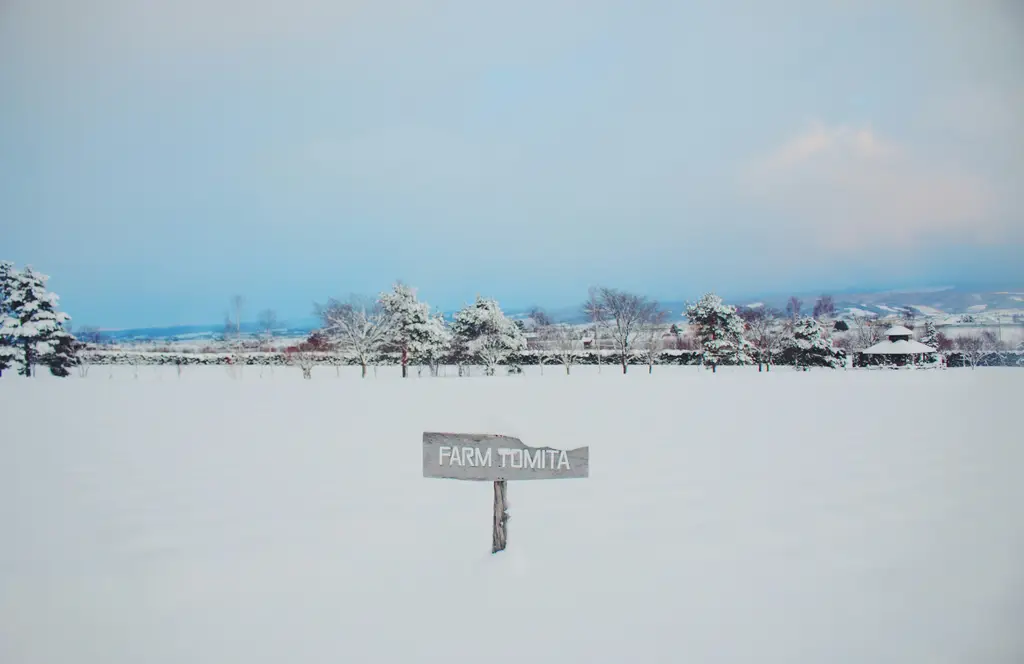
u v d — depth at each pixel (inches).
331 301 2097.7
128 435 536.7
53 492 310.7
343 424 619.2
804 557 202.1
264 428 585.6
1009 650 142.9
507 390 1192.8
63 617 165.6
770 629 153.6
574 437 495.5
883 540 218.8
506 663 139.3
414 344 2086.6
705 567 193.6
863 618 159.0
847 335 3070.9
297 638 152.5
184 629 158.1
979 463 367.6
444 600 171.8
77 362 1909.4
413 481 335.0
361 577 189.5
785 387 1216.8
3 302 1822.1
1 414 731.4
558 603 168.7
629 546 213.6
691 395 1008.9
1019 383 1272.1
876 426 562.3
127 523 252.5
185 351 2837.1
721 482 318.7
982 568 191.3
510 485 319.9
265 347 2689.5
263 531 239.1
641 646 146.0
